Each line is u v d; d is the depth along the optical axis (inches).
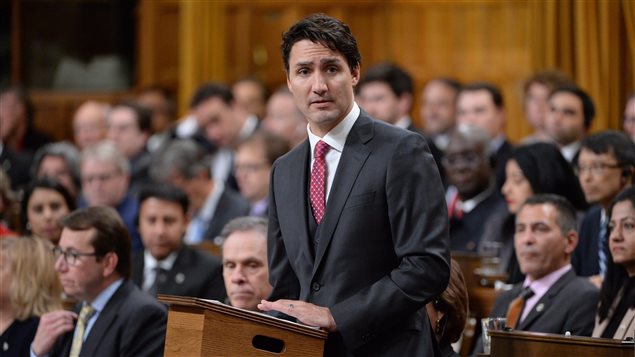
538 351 283.3
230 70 860.0
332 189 267.9
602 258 414.6
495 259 425.7
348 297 263.0
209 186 579.2
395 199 262.7
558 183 430.6
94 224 378.9
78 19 928.9
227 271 370.9
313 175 273.4
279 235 282.2
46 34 930.7
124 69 923.4
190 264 463.2
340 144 271.7
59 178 625.3
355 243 264.1
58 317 380.5
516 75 804.0
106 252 378.3
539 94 568.7
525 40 804.0
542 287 375.2
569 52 611.8
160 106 812.0
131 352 369.4
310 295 267.0
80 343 376.8
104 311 376.8
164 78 892.6
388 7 842.2
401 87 578.9
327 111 266.4
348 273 263.4
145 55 896.9
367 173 266.4
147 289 462.9
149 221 464.8
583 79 598.9
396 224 262.7
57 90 927.7
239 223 375.9
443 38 827.4
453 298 315.9
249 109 741.9
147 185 473.1
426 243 259.6
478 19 818.2
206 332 253.1
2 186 528.1
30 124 743.7
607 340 276.5
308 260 268.7
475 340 414.3
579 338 279.3
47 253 402.6
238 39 860.6
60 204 498.3
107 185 562.6
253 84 748.6
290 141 659.4
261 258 368.5
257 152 558.3
